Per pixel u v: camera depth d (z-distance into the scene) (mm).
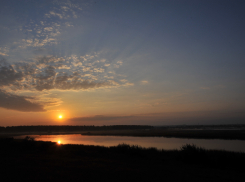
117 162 13492
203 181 8531
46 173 9172
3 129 166125
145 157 17062
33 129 177625
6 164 11438
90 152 19578
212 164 13539
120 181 8055
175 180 8539
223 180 8867
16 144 23922
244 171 11453
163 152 20406
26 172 9297
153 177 8961
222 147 30078
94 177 8609
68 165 11562
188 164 13844
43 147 22297
